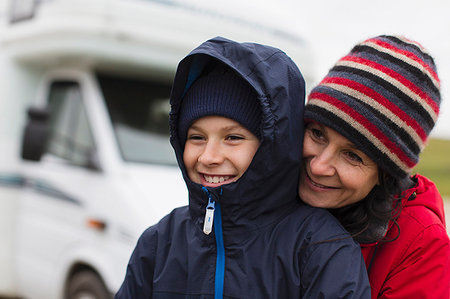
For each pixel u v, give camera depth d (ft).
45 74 13.16
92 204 10.55
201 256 5.14
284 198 5.15
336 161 4.99
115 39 10.66
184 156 5.41
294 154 5.06
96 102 11.36
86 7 10.55
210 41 5.29
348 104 4.75
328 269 4.64
